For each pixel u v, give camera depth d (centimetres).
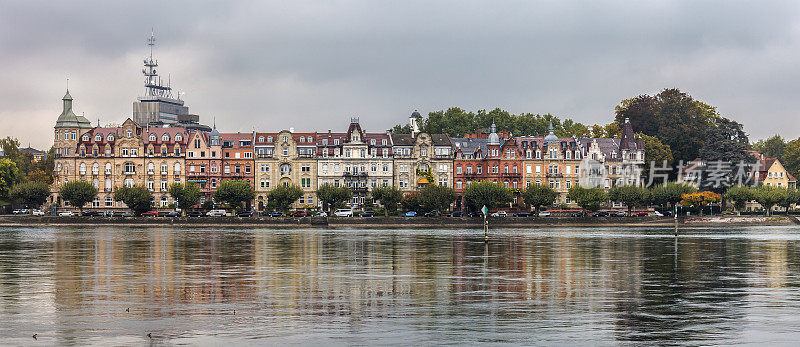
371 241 14012
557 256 11012
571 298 7131
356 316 6262
